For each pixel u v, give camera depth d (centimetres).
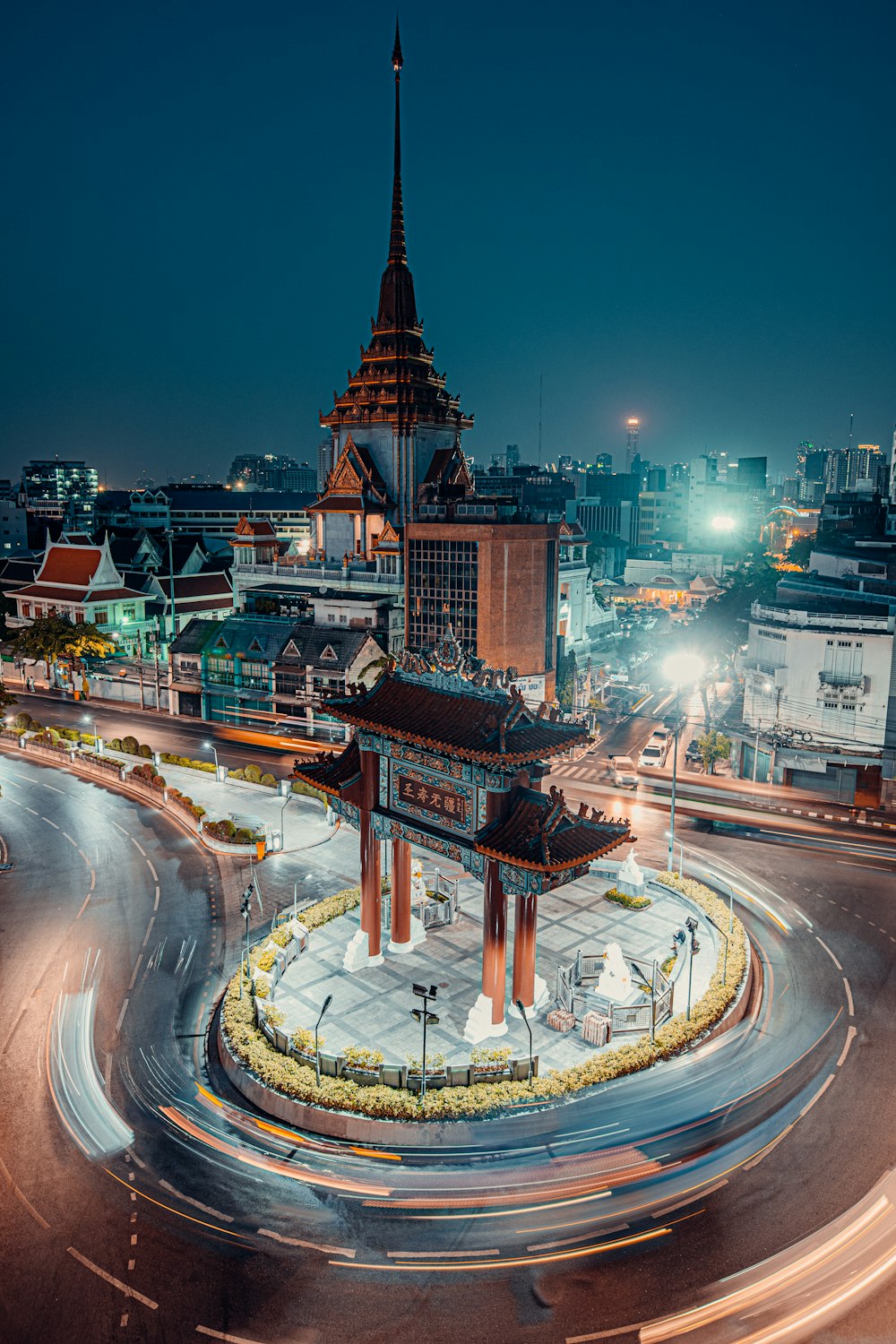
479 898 5550
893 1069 3778
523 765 3869
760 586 13312
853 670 7725
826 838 6750
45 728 9531
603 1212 2967
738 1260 2756
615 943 4247
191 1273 2725
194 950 4869
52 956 4791
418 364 13325
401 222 13025
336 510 12862
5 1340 2492
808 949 4931
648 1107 3512
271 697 10344
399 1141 3362
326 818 6988
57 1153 3262
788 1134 3341
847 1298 2611
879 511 14325
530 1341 2481
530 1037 3719
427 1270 2734
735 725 8981
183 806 6981
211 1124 3469
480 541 10256
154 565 16225
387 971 4550
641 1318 2555
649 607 19638
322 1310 2592
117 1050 3934
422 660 4303
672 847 5941
